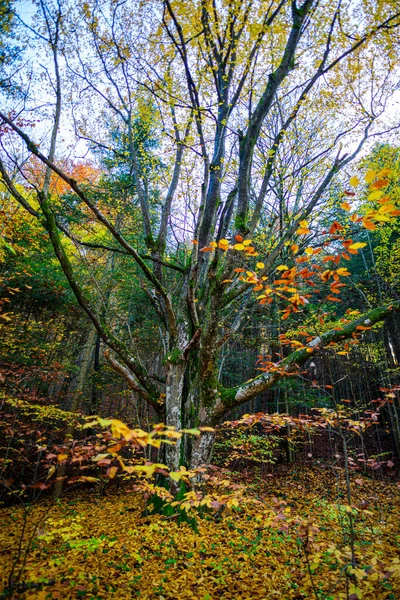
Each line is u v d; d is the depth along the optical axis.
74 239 5.75
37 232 7.73
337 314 13.42
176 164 6.82
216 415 5.44
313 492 8.84
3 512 7.01
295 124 7.22
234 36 5.00
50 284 8.83
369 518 6.29
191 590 3.54
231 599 3.41
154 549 4.37
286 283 2.49
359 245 2.09
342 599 2.28
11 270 8.19
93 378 11.80
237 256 4.81
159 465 1.85
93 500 8.58
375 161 6.84
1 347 8.09
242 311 6.84
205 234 6.46
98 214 3.77
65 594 3.15
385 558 4.11
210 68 5.18
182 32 4.96
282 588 3.59
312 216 6.40
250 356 12.91
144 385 6.21
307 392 12.42
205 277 6.75
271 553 4.43
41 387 9.75
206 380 5.43
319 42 5.73
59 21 5.30
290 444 12.45
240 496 2.69
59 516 6.55
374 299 10.94
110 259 10.76
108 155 9.78
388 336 13.82
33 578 2.49
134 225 10.98
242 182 5.03
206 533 4.92
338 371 12.62
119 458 2.21
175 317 6.25
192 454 5.44
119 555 4.23
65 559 4.00
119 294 11.78
